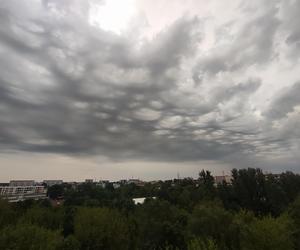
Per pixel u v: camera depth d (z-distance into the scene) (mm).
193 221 43344
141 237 44031
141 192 133375
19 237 20031
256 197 83188
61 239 25578
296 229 37750
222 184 105562
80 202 87875
